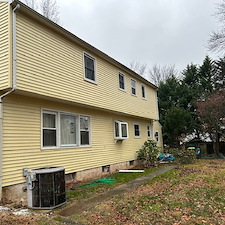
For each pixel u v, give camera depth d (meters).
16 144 6.60
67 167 8.52
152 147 14.38
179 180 8.47
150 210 5.03
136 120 15.80
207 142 20.45
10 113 6.55
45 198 5.39
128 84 13.97
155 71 37.28
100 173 10.60
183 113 20.69
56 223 4.33
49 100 8.13
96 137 10.77
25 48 6.71
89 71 10.12
